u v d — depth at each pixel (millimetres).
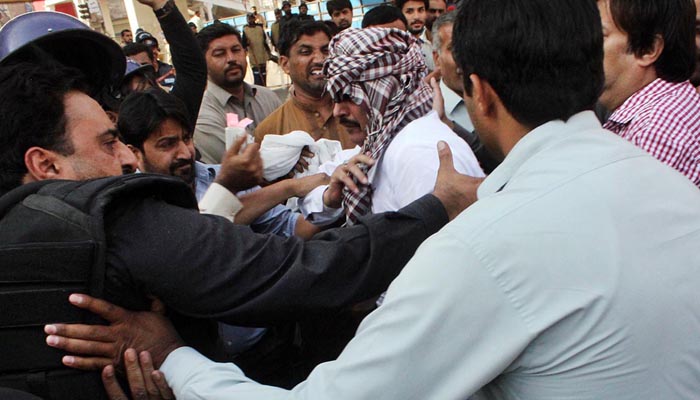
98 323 967
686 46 1494
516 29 804
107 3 12125
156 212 1014
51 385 948
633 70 1531
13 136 1052
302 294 1010
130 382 985
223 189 1465
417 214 1120
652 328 739
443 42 2119
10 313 920
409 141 1414
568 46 797
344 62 1490
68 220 942
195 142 3344
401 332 771
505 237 753
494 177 881
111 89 1336
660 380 753
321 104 2867
